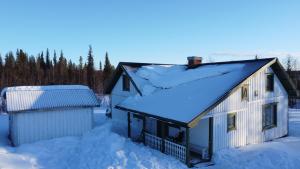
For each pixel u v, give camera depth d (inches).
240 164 502.3
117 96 908.6
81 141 671.1
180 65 896.9
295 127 838.5
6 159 548.7
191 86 665.6
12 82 2623.0
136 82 783.7
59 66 3095.5
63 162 549.0
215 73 688.4
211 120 535.8
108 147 561.9
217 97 542.3
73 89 784.9
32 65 3053.6
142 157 520.7
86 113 743.7
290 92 737.0
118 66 867.4
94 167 490.3
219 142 558.9
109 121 898.7
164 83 753.6
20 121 660.1
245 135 617.6
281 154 528.4
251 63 667.4
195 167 501.0
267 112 687.7
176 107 570.3
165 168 483.2
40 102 691.4
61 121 710.5
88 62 2925.7
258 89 650.2
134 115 790.5
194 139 594.2
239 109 601.0
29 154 592.1
